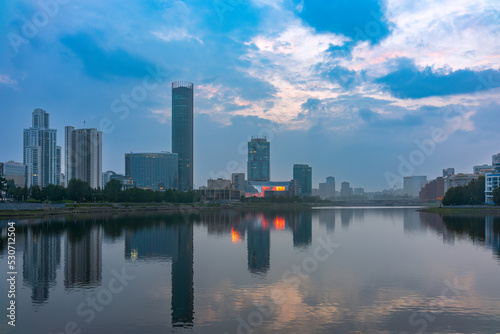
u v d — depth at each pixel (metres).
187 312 45.53
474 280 59.66
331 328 40.47
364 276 62.66
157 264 73.81
